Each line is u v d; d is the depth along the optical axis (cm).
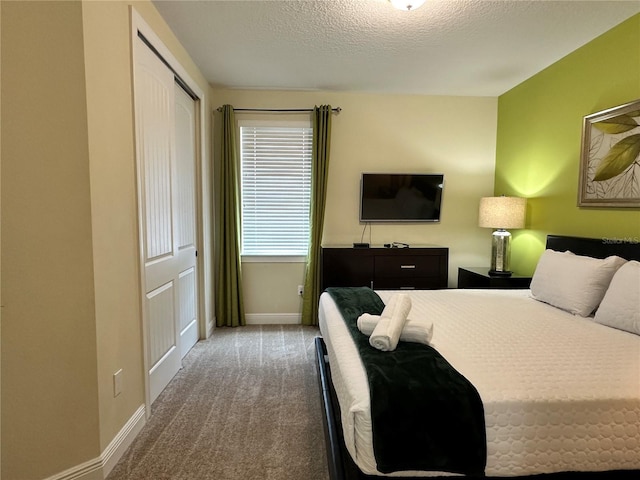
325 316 227
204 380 267
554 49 290
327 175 393
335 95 401
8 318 145
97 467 162
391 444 117
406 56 305
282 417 217
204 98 350
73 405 157
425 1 223
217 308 398
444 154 414
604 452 124
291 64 322
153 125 231
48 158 146
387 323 162
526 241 360
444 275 381
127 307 189
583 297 221
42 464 153
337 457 135
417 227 419
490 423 121
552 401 123
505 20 246
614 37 253
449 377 130
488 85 377
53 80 145
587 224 279
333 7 232
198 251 346
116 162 178
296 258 411
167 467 173
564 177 305
